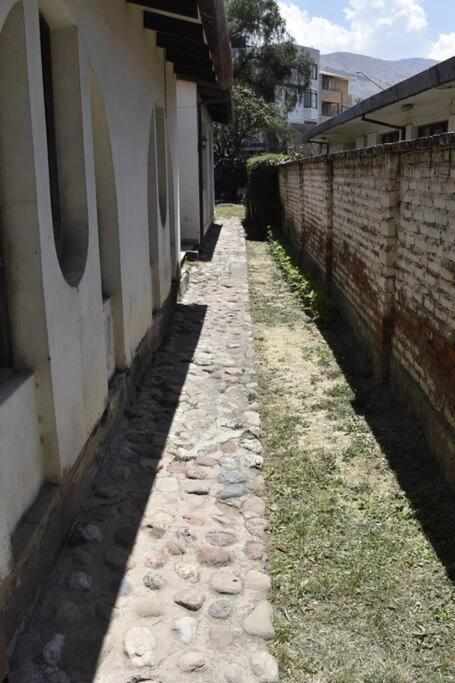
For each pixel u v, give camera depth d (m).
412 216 5.24
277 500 4.25
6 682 2.69
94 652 2.95
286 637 3.04
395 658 2.92
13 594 2.87
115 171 5.07
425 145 4.59
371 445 4.94
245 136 35.00
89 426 4.24
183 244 15.55
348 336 7.89
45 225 3.27
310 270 11.66
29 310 3.25
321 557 3.62
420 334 5.04
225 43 5.70
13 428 3.05
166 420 5.51
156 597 3.31
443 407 4.48
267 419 5.53
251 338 8.05
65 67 3.95
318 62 58.19
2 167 3.09
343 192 8.41
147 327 6.75
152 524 3.95
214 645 3.00
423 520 3.93
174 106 9.55
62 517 3.65
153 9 5.39
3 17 2.73
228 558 3.62
